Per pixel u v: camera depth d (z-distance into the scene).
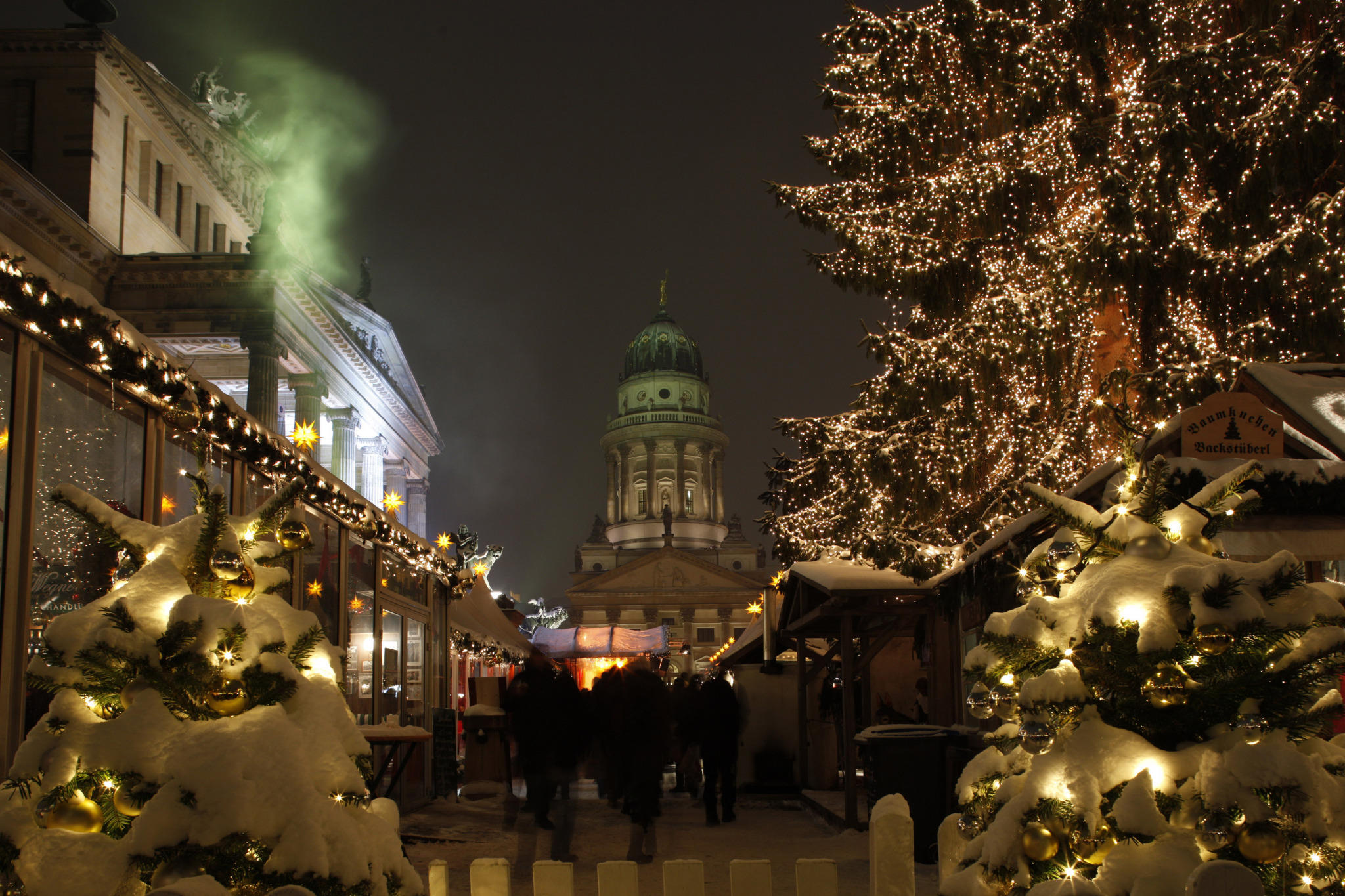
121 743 3.06
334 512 11.50
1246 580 2.85
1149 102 13.16
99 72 34.97
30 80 34.75
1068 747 3.00
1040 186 15.56
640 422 117.25
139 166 38.16
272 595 3.74
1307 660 2.88
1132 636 3.00
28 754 3.13
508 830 11.73
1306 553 5.48
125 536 3.54
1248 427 5.57
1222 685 2.94
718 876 8.08
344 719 3.44
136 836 2.92
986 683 3.27
